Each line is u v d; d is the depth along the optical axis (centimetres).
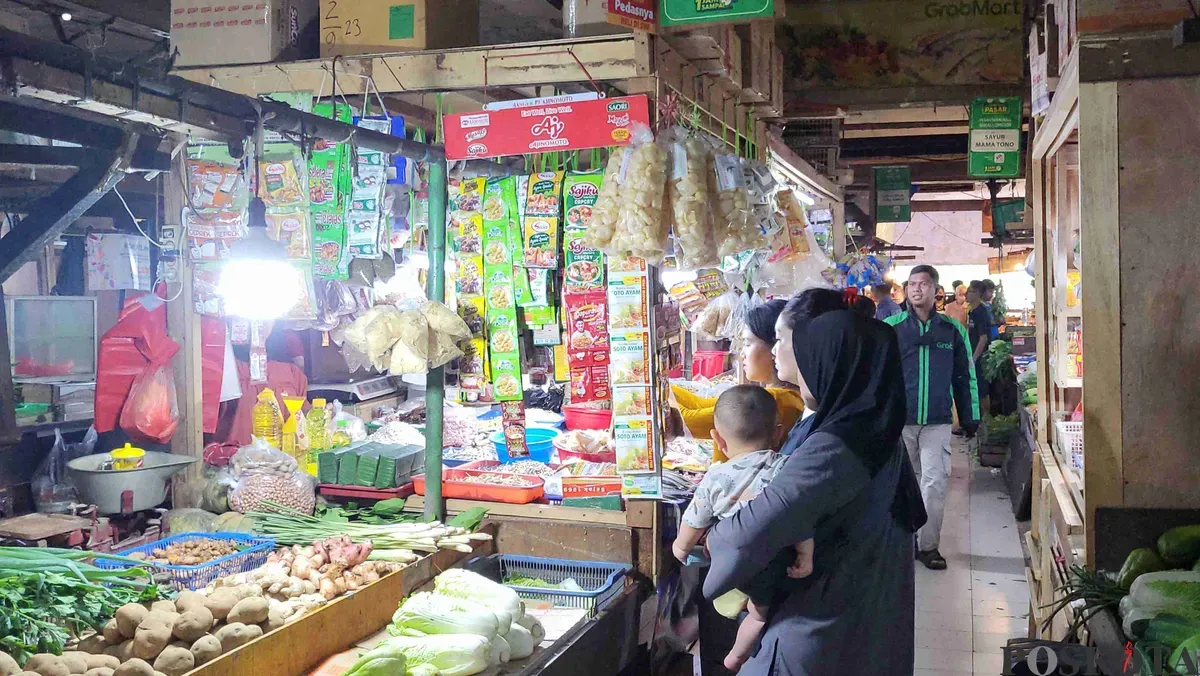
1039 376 472
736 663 261
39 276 482
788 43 737
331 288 382
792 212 490
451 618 280
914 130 1024
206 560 302
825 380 238
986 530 688
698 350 596
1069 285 427
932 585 568
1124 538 279
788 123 803
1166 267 275
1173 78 273
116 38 494
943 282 2498
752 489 253
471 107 441
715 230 345
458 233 372
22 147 290
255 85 378
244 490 365
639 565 360
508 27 513
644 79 341
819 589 231
